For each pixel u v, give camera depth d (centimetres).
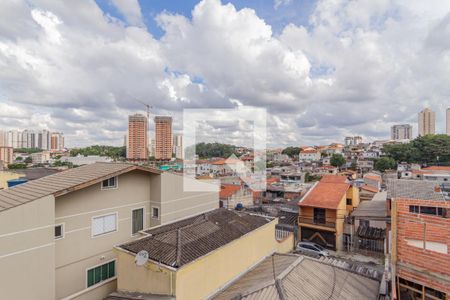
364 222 2005
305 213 2148
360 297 846
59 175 1311
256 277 1000
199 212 1731
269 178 4559
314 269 953
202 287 907
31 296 912
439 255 698
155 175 1481
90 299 1001
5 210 855
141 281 889
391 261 805
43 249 950
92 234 1202
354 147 10281
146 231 1206
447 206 1381
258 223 1333
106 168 1345
